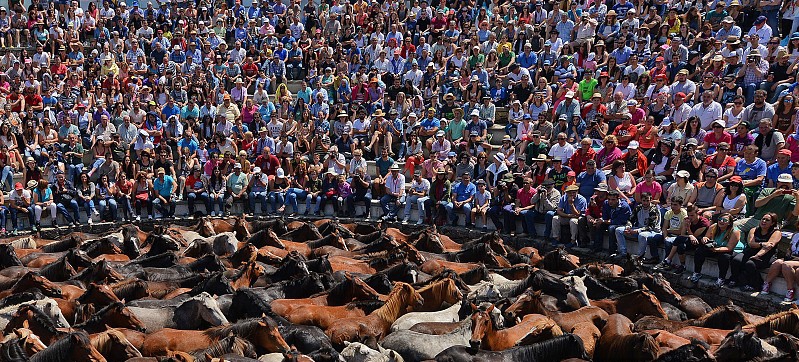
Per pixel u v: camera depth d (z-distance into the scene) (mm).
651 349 13281
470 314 14906
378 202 26609
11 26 35281
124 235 22953
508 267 19781
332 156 27406
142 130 28500
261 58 33844
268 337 13516
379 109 29453
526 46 30875
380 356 12398
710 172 20688
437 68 31797
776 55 26047
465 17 33938
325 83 32125
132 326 14453
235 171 27047
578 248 22281
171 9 35875
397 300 15336
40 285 16516
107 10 36312
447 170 25703
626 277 17984
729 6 29703
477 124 27984
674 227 20031
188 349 13523
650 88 26812
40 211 25219
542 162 24594
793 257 17875
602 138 25875
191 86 31250
